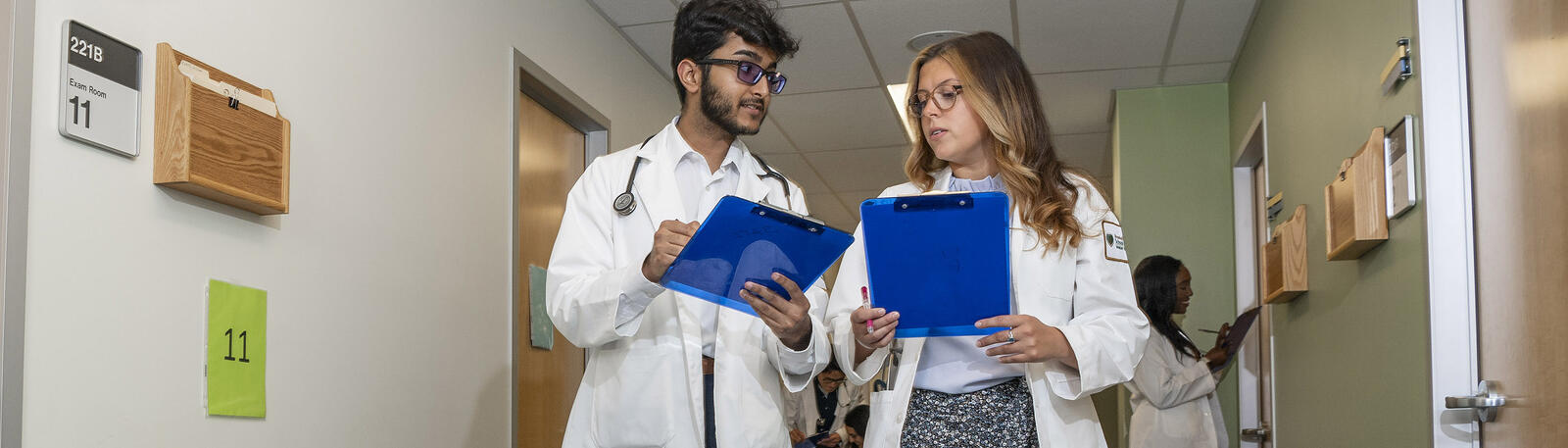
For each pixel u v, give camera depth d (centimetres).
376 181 248
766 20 186
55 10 161
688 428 174
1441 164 212
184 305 186
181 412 184
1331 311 297
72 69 162
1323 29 296
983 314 147
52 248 158
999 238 141
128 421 172
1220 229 488
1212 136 496
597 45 401
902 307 147
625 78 434
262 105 199
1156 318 345
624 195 181
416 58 269
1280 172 367
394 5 259
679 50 189
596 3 390
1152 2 392
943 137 163
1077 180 164
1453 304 210
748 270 153
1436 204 212
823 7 393
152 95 180
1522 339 186
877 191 773
